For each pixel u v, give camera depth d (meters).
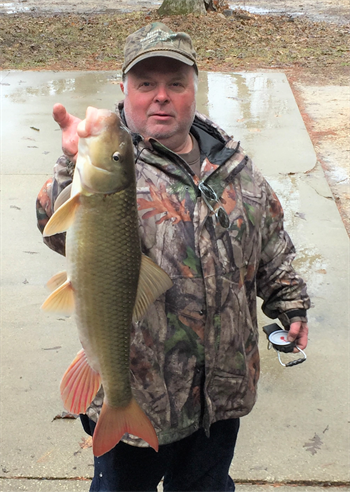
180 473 1.27
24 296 2.33
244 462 1.62
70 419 1.76
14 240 2.71
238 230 1.15
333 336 2.12
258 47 6.89
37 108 4.36
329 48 6.89
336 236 2.76
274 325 1.43
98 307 0.93
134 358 1.10
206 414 1.15
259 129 3.99
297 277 1.32
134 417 1.03
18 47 6.72
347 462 1.62
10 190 3.15
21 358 2.00
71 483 1.56
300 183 3.26
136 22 8.33
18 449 1.66
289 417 1.77
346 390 1.88
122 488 1.18
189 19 8.38
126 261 0.91
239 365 1.18
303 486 1.56
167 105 1.12
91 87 4.92
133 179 0.89
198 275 1.10
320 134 4.11
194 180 1.13
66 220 0.87
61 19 8.67
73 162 0.96
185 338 1.11
